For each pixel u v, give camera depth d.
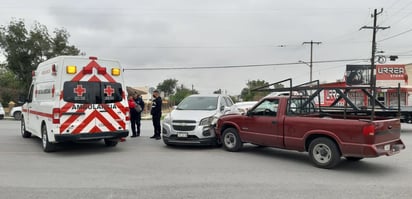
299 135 7.57
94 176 6.37
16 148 9.66
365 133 6.50
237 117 9.06
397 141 7.23
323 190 5.50
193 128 9.41
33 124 10.47
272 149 9.67
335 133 6.92
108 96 9.16
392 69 21.47
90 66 8.90
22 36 32.47
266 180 6.13
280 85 11.10
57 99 8.41
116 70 9.37
